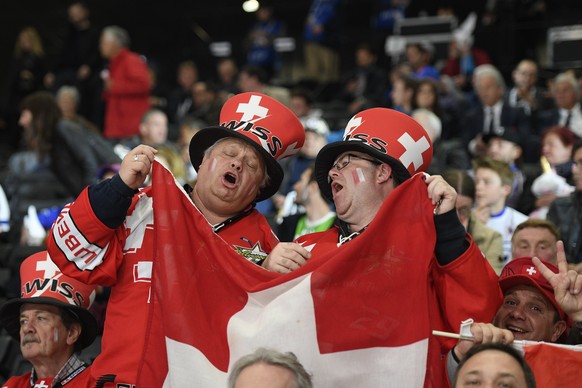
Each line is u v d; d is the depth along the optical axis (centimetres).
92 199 654
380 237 623
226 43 2866
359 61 2344
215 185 690
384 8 2570
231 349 625
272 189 719
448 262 624
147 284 679
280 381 521
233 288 639
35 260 750
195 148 723
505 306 704
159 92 2353
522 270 712
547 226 888
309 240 705
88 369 737
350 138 687
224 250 643
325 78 2625
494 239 1027
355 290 618
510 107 1678
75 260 662
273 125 706
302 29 2869
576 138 1334
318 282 616
